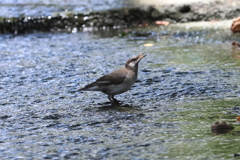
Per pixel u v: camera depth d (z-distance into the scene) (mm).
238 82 11766
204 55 15430
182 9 22078
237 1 21875
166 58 15344
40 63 15469
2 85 12734
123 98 11055
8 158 7309
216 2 21828
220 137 7711
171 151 7203
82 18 22531
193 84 11859
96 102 10852
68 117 9672
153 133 8203
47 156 7320
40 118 9664
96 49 17484
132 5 23281
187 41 18062
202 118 8977
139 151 7305
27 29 22281
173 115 9336
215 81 12016
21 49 18094
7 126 9172
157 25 22016
